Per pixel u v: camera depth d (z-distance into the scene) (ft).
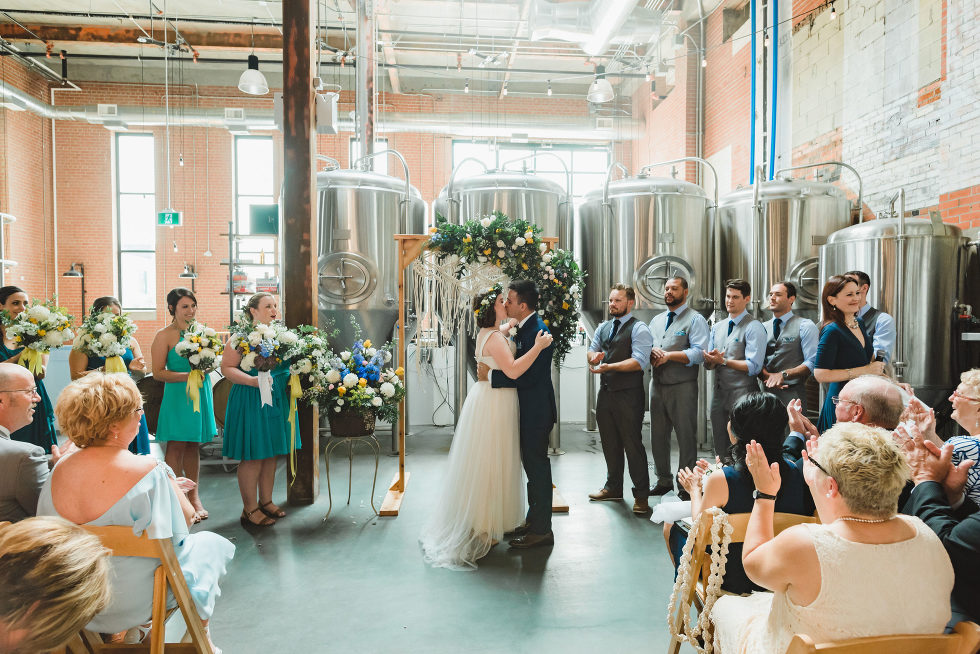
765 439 6.17
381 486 15.21
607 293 19.11
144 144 41.27
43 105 35.32
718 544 5.94
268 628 8.19
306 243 14.01
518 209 19.25
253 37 33.94
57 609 2.61
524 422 11.07
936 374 14.26
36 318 11.74
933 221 14.24
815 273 17.84
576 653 7.59
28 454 6.15
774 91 23.54
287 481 15.05
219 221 41.11
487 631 8.13
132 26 34.32
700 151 31.07
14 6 32.48
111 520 5.45
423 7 30.86
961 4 14.79
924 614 4.20
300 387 12.63
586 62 36.91
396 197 19.07
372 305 18.72
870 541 4.28
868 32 18.24
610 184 19.43
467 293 13.69
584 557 10.67
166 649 5.85
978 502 5.60
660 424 13.52
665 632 8.11
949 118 15.24
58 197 40.32
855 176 18.93
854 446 4.35
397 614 8.59
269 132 41.52
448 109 42.19
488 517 10.68
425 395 23.38
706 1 29.55
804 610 4.30
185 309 12.45
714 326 15.51
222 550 6.68
